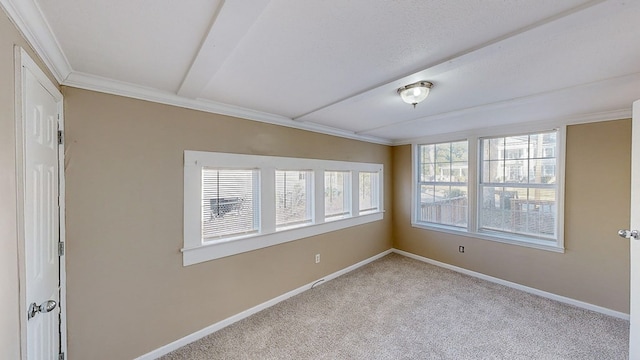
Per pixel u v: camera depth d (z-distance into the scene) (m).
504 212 3.44
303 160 3.18
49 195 1.44
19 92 1.01
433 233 4.14
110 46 1.34
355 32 1.22
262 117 2.71
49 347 1.44
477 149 3.62
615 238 2.61
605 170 2.66
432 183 4.23
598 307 2.69
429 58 1.49
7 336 0.90
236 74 1.72
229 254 2.50
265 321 2.54
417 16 1.09
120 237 1.89
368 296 3.05
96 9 1.03
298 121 3.05
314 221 3.33
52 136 1.49
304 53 1.43
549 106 2.43
